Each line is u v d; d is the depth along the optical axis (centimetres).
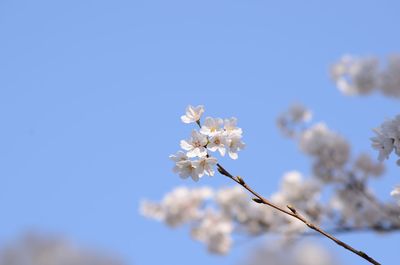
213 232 1062
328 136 1023
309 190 996
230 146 338
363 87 1111
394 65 1082
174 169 341
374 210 934
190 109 349
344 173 997
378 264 316
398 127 361
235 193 1055
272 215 993
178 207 1127
